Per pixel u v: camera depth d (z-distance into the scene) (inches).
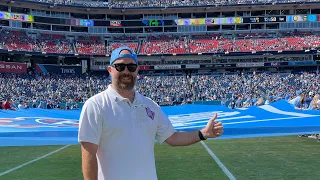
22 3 1807.3
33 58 1758.1
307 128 213.5
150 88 1456.7
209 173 234.7
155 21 1996.8
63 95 1327.5
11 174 237.8
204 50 1806.1
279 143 386.0
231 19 1968.5
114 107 85.8
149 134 88.9
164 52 1815.9
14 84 1358.3
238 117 267.4
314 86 1369.3
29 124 244.5
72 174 237.3
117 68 87.7
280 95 1154.0
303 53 1699.1
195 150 344.8
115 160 83.9
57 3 1900.8
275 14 2003.0
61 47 1800.0
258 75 1631.4
